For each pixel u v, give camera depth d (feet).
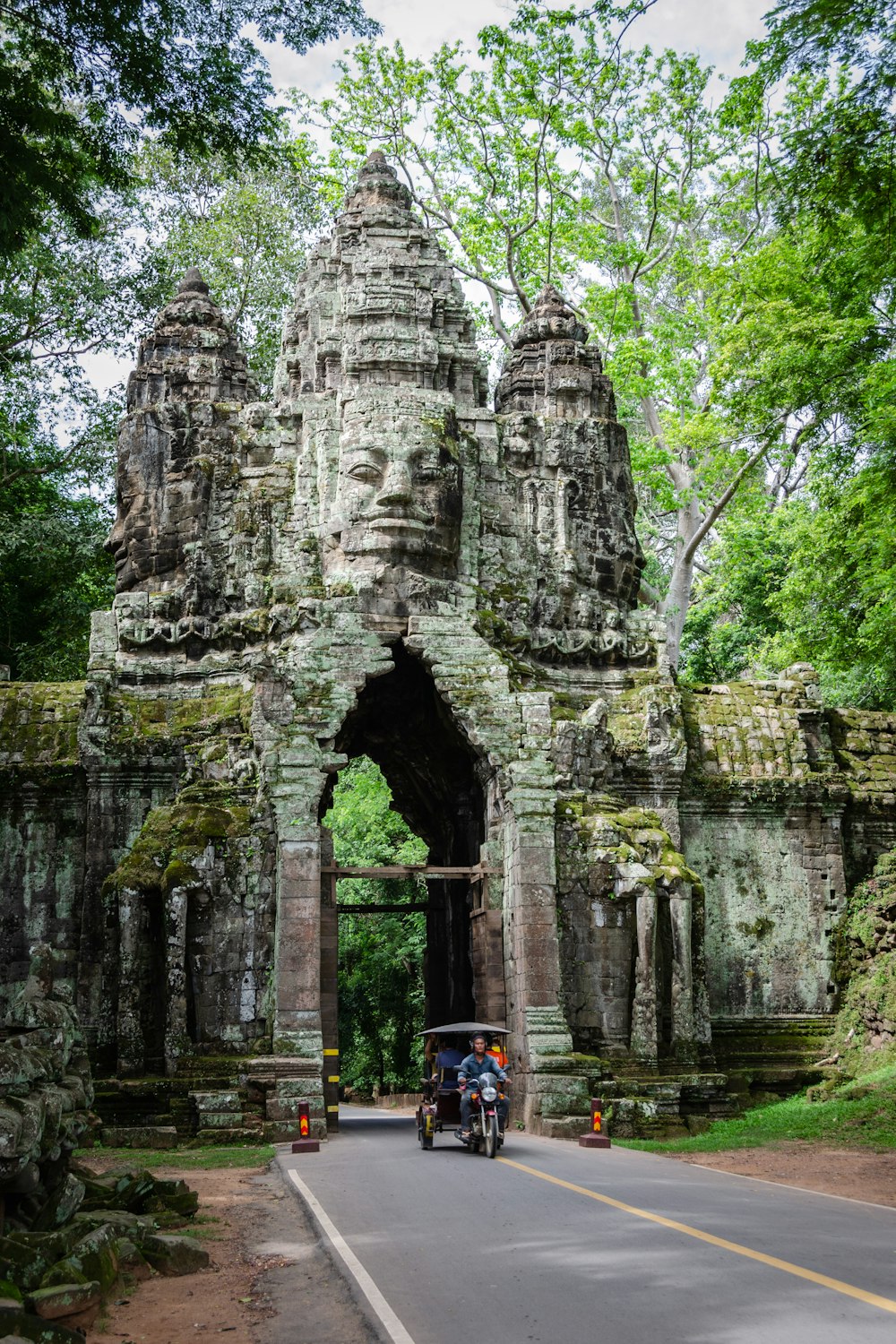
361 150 140.26
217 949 82.48
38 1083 34.60
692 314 135.95
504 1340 26.53
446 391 101.71
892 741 107.04
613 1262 33.17
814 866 99.71
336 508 95.14
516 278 138.72
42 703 99.86
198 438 104.47
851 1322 26.71
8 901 93.97
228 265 150.51
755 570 151.74
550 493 106.63
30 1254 31.99
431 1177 50.78
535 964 82.53
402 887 156.56
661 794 97.09
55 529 131.64
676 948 84.89
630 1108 76.89
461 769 102.47
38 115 55.88
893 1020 87.81
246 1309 31.81
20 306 126.41
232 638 99.09
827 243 73.61
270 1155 66.85
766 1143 69.31
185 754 92.73
